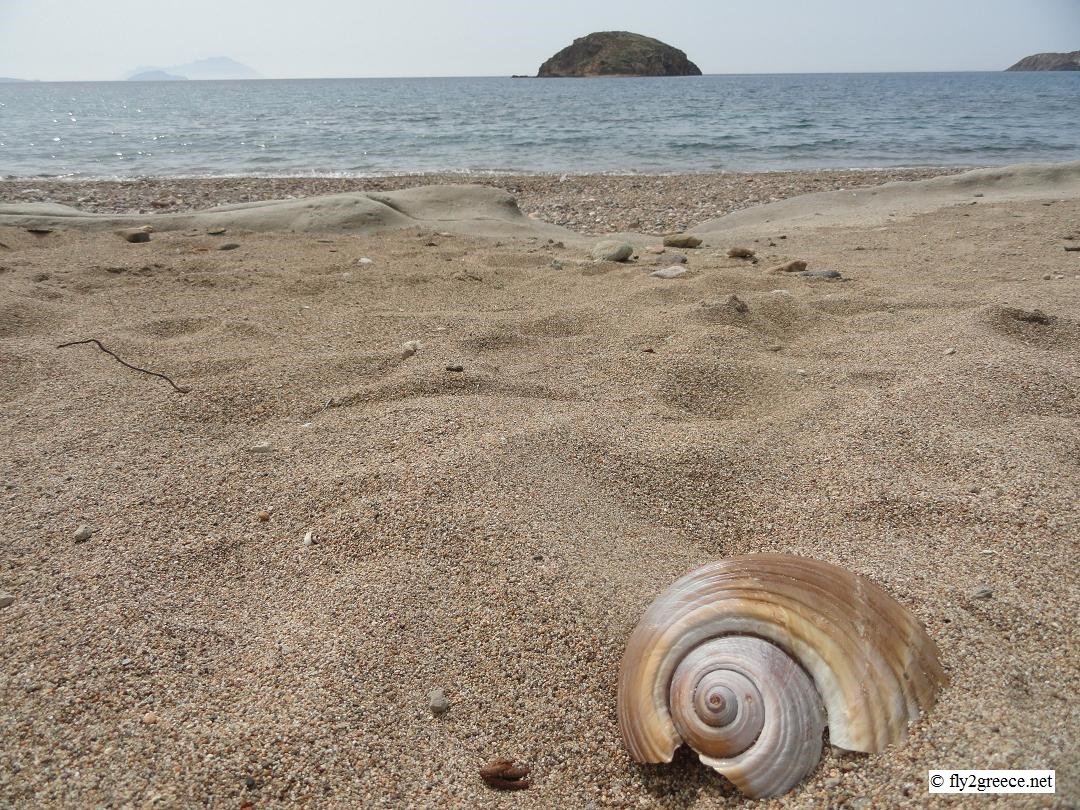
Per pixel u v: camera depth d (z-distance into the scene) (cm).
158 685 35
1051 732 27
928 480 49
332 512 49
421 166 309
